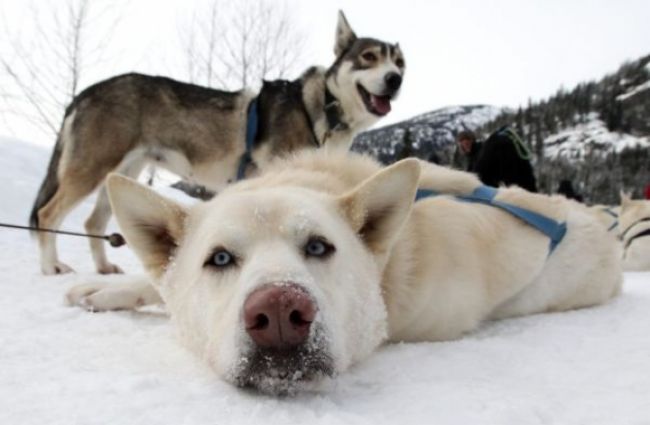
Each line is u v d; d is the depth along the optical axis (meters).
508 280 0.49
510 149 1.36
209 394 0.28
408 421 0.25
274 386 0.28
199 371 0.32
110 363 0.34
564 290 0.55
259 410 0.26
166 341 0.39
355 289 0.35
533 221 0.52
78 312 0.51
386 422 0.24
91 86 0.97
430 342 0.42
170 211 0.39
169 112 1.00
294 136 1.07
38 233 0.85
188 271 0.37
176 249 0.39
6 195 1.36
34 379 0.30
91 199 1.55
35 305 0.54
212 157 1.04
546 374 0.32
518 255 0.50
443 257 0.43
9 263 0.88
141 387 0.28
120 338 0.41
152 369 0.32
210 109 1.03
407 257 0.41
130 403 0.26
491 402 0.27
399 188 0.38
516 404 0.26
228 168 1.05
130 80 0.98
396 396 0.28
